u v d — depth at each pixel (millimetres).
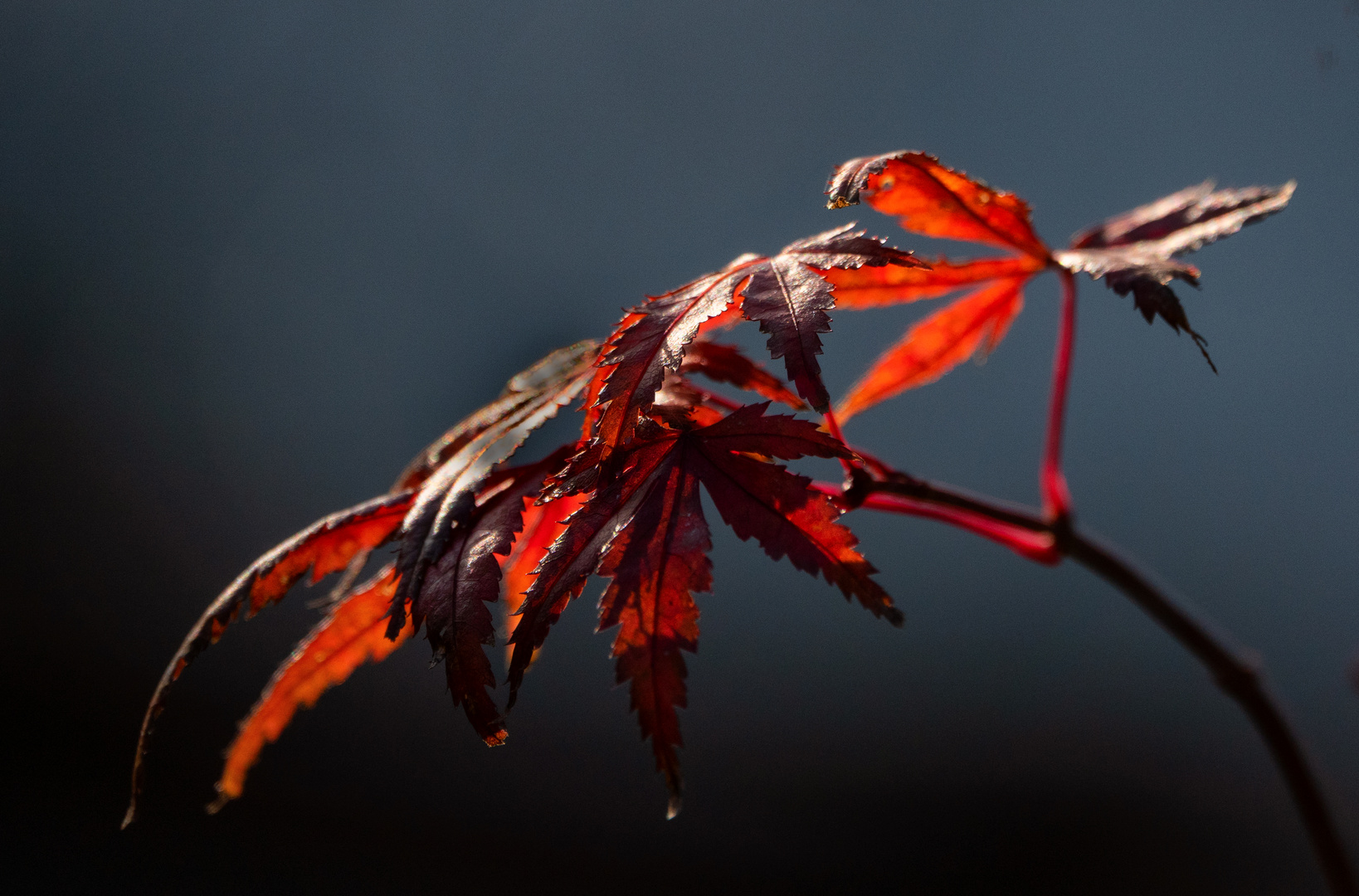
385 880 1179
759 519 492
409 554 499
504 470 512
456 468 507
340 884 1171
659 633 488
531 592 491
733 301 511
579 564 490
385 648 532
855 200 503
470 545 498
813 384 486
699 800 1242
